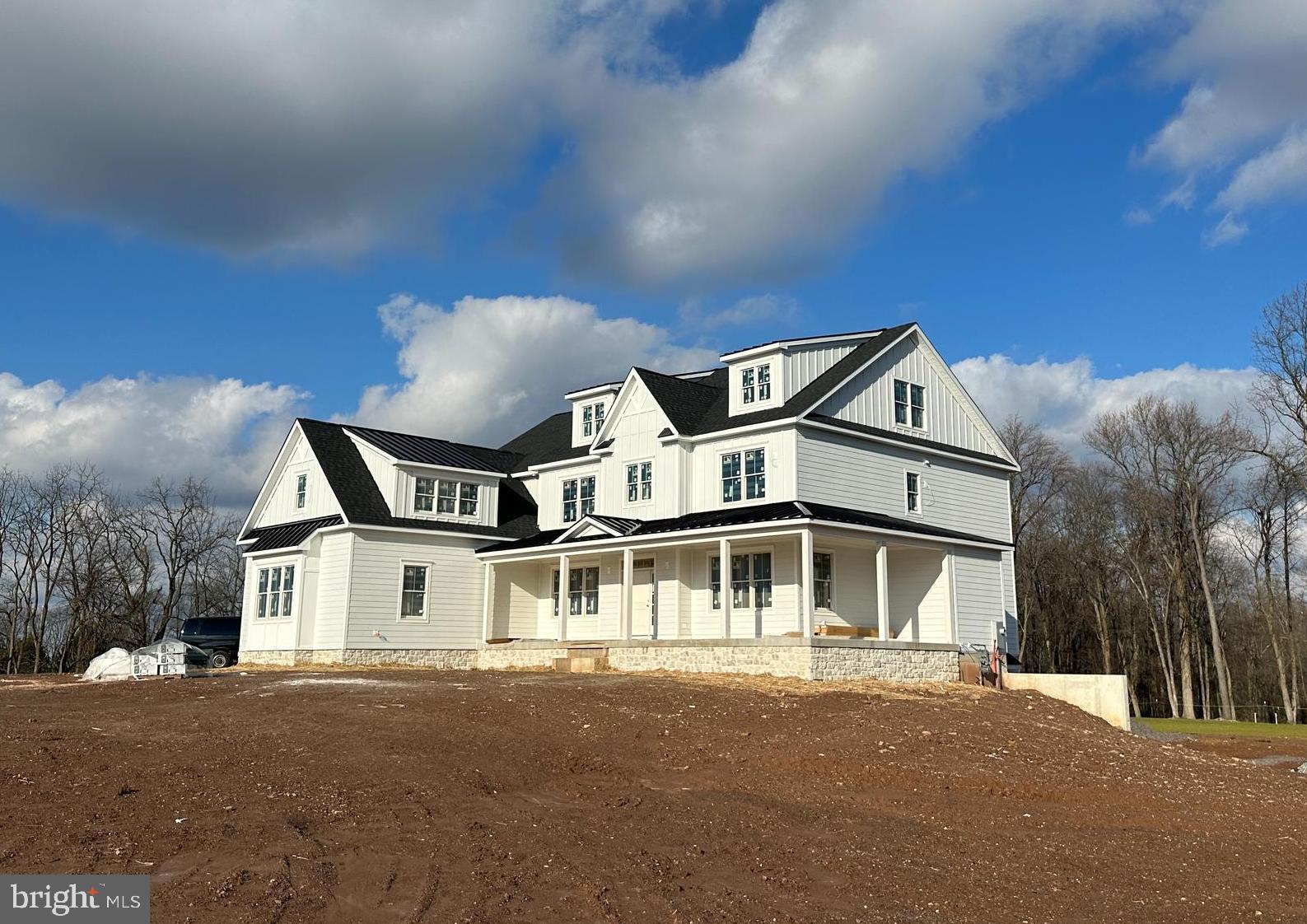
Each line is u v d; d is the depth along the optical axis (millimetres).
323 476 36062
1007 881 10992
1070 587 61344
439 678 26516
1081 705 26562
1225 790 17281
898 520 31672
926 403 34469
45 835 10398
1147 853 12695
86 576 55312
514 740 16828
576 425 38781
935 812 14297
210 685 23609
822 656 25359
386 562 34688
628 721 18875
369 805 12297
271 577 36406
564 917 8891
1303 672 57312
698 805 13555
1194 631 55156
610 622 34219
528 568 37750
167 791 12445
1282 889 11281
